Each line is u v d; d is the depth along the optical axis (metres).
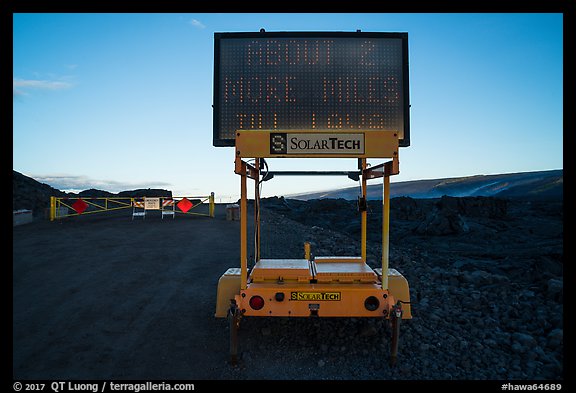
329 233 15.41
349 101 5.99
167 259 10.40
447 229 18.00
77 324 5.98
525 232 18.05
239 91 6.01
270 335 5.47
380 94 6.02
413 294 7.34
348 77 6.03
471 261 11.79
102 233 14.58
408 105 6.03
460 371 4.47
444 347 5.08
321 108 5.98
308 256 6.59
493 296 7.15
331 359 4.75
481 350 4.98
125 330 5.76
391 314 4.59
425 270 9.19
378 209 25.75
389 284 5.10
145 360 4.80
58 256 10.61
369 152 4.36
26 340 5.40
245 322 5.95
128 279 8.47
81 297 7.25
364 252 6.16
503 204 22.41
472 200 22.56
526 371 4.47
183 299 7.18
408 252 13.32
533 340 5.12
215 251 11.50
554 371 4.43
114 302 7.00
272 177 6.11
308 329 5.63
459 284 8.22
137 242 12.79
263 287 4.74
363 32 6.08
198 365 4.66
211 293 7.54
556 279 7.83
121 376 4.41
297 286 4.80
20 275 8.73
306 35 6.04
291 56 6.03
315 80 6.02
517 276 9.66
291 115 5.96
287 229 16.09
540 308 6.43
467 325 5.81
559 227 18.70
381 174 5.02
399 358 4.77
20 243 12.48
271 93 6.00
